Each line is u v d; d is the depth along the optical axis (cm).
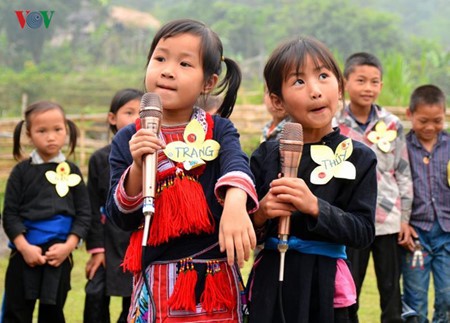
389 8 5175
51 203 414
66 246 412
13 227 411
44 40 3394
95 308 427
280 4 4600
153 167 224
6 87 2908
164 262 239
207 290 238
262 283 252
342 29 3372
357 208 251
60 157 426
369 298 581
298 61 252
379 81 450
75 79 3256
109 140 476
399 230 440
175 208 234
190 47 242
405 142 453
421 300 450
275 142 263
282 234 237
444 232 448
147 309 239
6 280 416
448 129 1127
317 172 253
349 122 449
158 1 5197
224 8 4081
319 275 248
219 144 244
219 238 224
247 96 1549
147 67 251
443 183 450
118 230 427
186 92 242
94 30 3838
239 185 227
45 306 418
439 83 2228
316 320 250
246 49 3731
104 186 431
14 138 437
